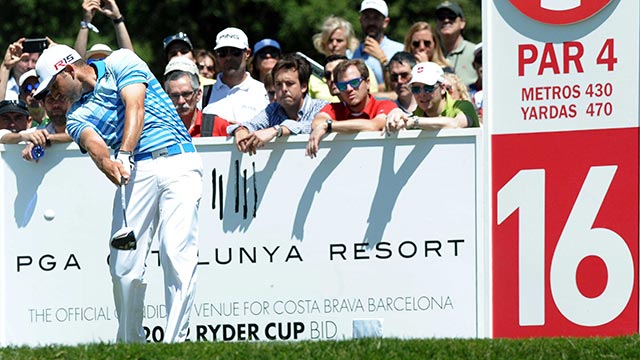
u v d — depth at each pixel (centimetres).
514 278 3095
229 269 3216
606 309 3019
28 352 2662
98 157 2894
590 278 3031
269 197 3203
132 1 7850
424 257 3156
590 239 3027
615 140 2995
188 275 2955
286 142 3192
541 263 3069
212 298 3219
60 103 3422
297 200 3197
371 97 3350
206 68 4400
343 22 4538
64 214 3250
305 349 2645
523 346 2670
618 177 2997
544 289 3069
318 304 3195
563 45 3022
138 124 2905
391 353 2619
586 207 3027
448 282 3145
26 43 4178
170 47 4281
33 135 3231
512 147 3083
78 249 3250
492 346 2667
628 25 2973
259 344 2706
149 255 3225
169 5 7862
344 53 4500
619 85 2986
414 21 7812
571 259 3045
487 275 3116
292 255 3198
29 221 3259
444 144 3136
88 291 3250
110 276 3225
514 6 3055
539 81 3048
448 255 3144
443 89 3306
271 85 3988
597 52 2997
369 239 3173
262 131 3189
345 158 3177
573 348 2650
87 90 2997
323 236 3188
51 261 3256
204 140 3212
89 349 2661
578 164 3027
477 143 3117
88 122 2973
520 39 3058
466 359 2594
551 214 3056
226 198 3216
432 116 3309
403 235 3161
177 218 2958
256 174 3206
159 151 2967
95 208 3241
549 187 3055
